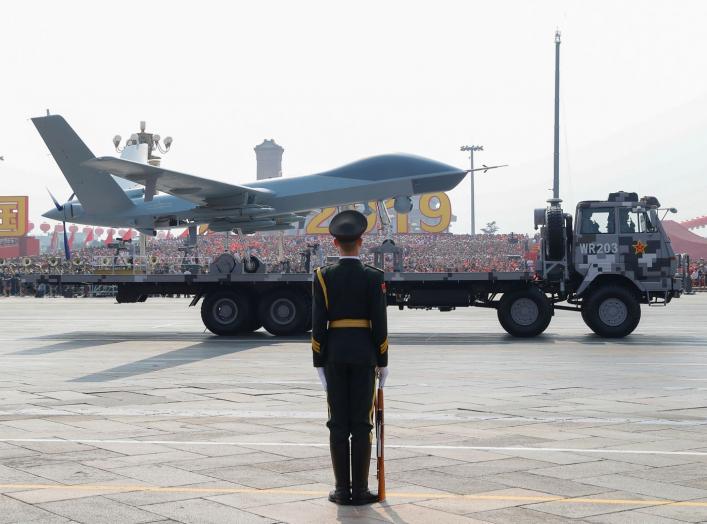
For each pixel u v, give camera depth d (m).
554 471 8.02
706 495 7.17
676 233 76.06
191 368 16.88
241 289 24.23
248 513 6.69
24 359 18.78
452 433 9.95
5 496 7.19
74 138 32.84
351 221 7.44
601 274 22.75
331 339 7.27
